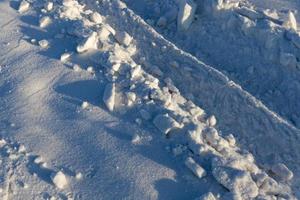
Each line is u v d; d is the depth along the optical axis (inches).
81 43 357.7
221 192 278.1
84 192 272.4
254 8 465.1
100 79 339.9
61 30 378.6
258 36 407.2
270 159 331.9
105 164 285.0
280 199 282.7
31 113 313.4
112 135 302.2
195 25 432.8
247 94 356.2
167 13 443.5
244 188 276.8
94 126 307.1
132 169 283.1
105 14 426.3
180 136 303.1
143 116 313.0
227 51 414.0
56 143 296.5
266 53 401.4
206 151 294.5
